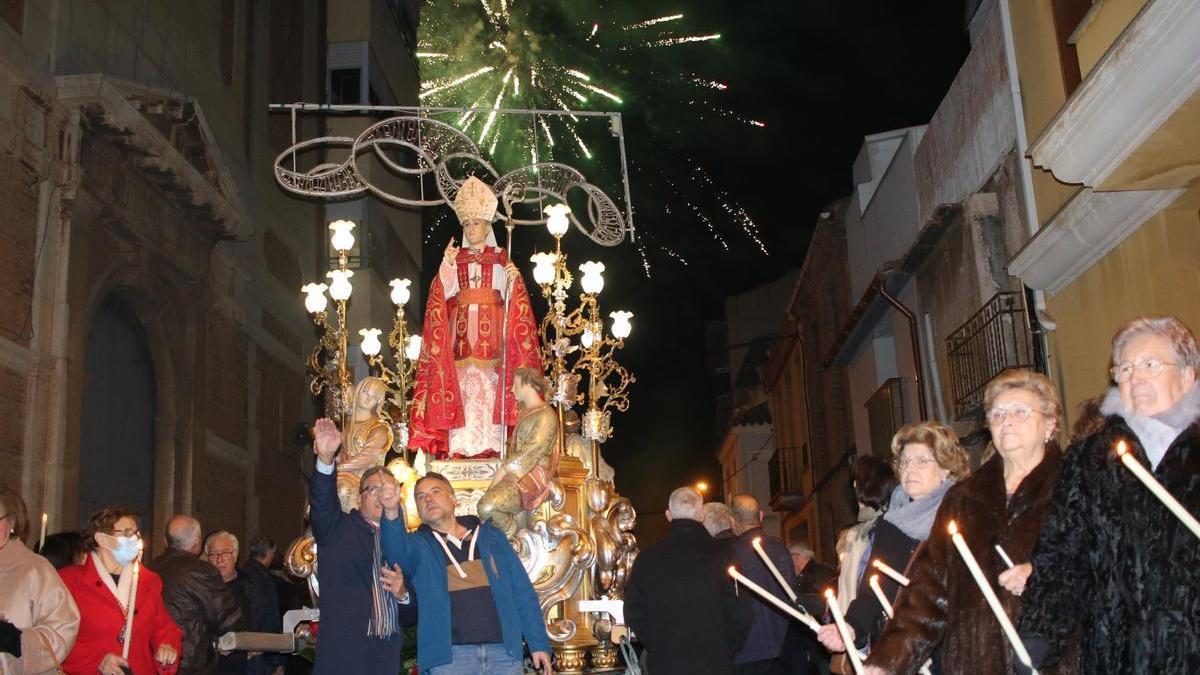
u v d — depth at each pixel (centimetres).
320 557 673
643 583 737
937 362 1584
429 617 661
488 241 1055
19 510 639
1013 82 1176
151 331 1599
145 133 1439
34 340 1270
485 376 1020
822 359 2689
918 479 557
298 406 2178
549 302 1086
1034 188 1140
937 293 1552
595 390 1064
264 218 2038
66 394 1306
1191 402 386
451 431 1015
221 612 820
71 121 1338
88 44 1422
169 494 1588
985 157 1337
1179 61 698
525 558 919
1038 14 1115
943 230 1480
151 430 1608
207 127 1627
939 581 463
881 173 2114
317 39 2408
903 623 461
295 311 2178
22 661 602
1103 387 984
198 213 1667
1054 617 396
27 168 1270
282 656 990
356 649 658
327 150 2370
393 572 671
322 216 2355
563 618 934
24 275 1259
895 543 546
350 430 968
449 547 682
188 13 1747
